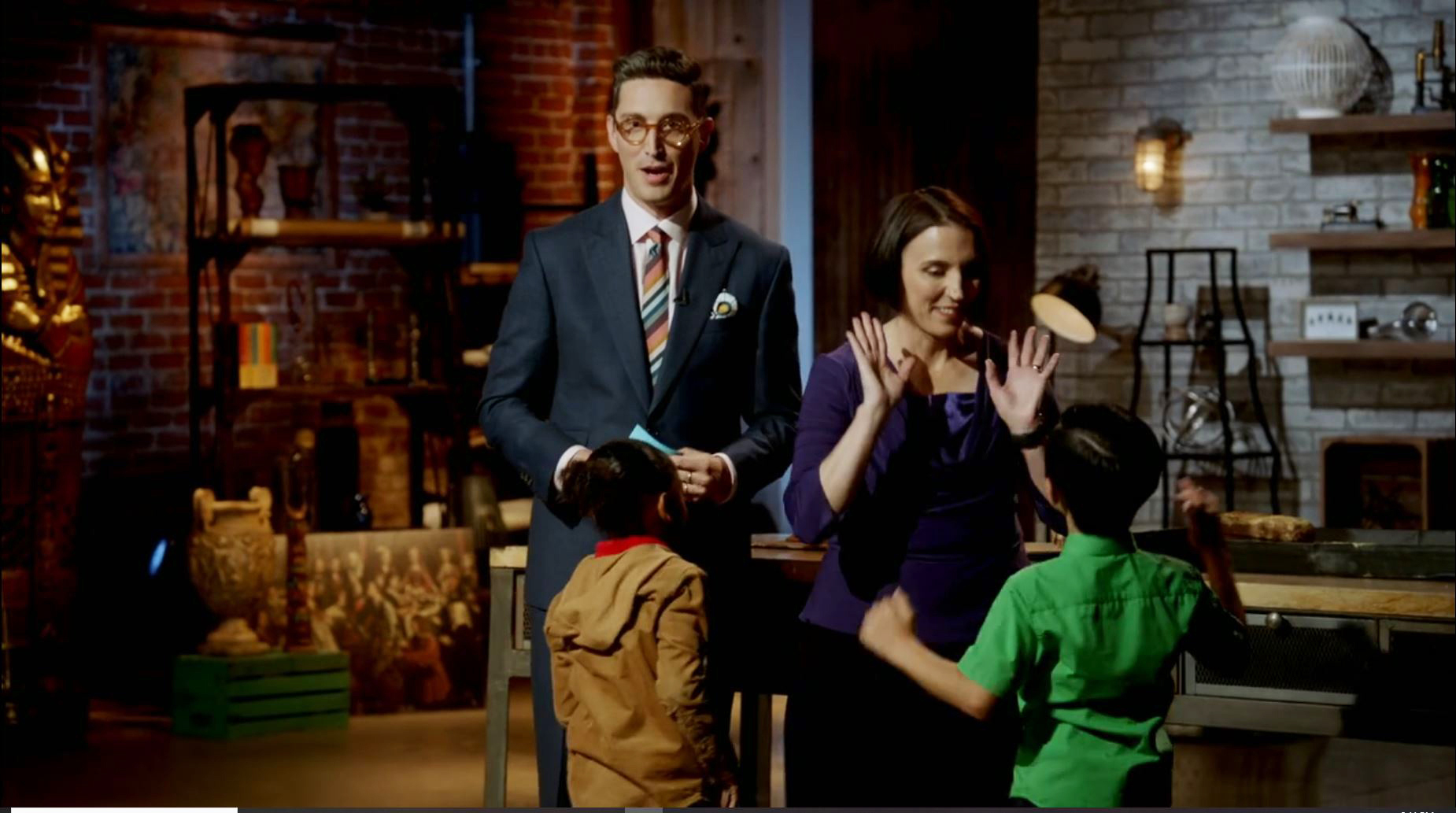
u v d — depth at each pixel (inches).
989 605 115.9
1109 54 306.0
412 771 218.5
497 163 303.7
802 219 292.2
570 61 312.7
